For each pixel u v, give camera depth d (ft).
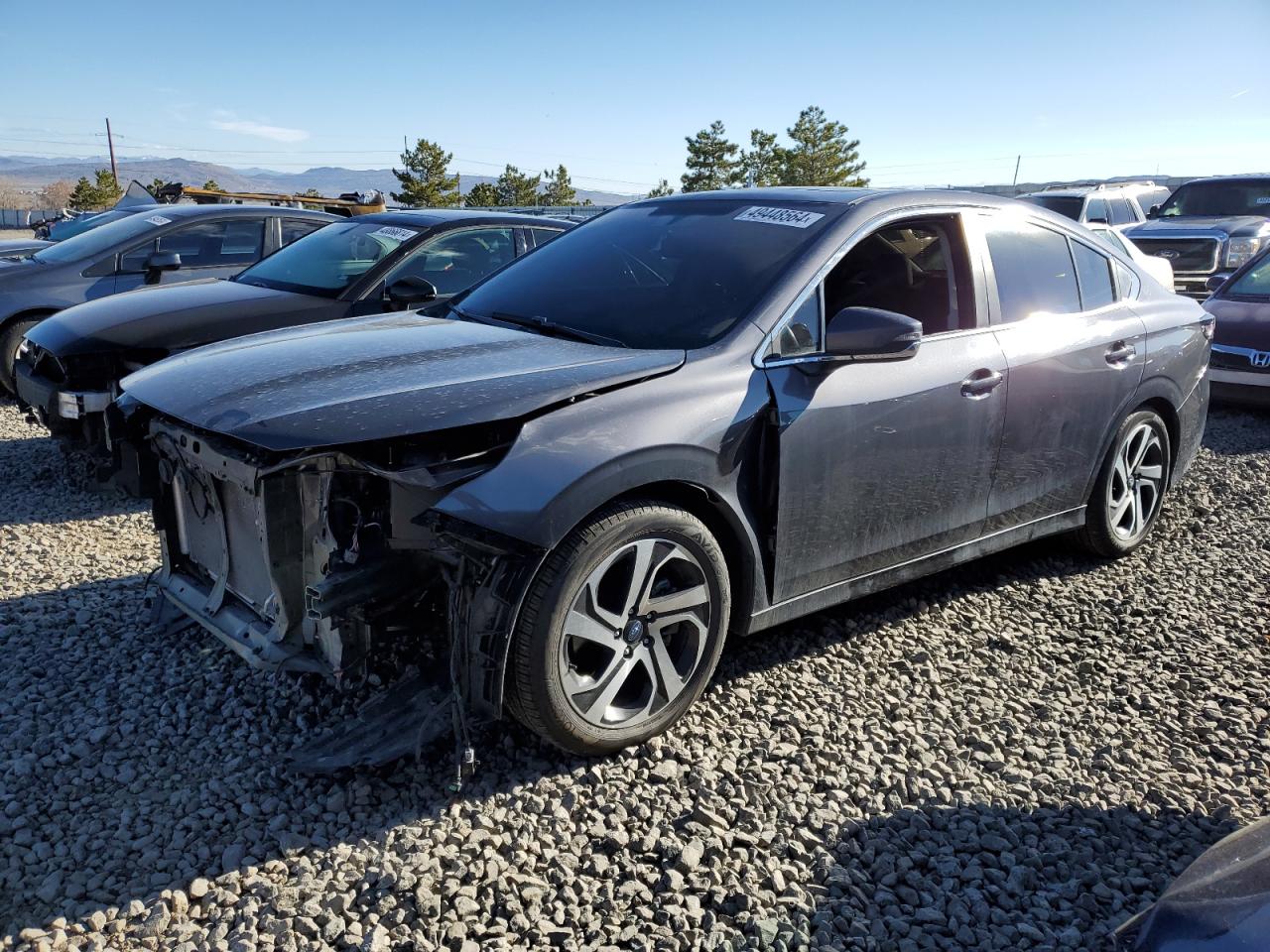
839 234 12.03
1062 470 14.47
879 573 12.41
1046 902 8.41
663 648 10.25
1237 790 10.12
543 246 14.71
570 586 9.20
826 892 8.39
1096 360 14.47
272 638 10.00
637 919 7.99
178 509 11.60
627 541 9.59
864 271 12.39
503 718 10.41
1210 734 11.21
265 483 9.57
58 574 14.71
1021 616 14.12
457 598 9.11
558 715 9.45
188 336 18.60
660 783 9.76
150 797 9.32
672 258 12.54
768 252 12.01
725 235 12.66
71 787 9.42
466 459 9.07
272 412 9.21
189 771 9.75
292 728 10.44
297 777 9.58
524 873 8.43
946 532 13.02
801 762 10.21
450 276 22.17
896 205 12.75
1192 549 17.03
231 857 8.47
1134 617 14.28
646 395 9.95
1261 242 47.03
